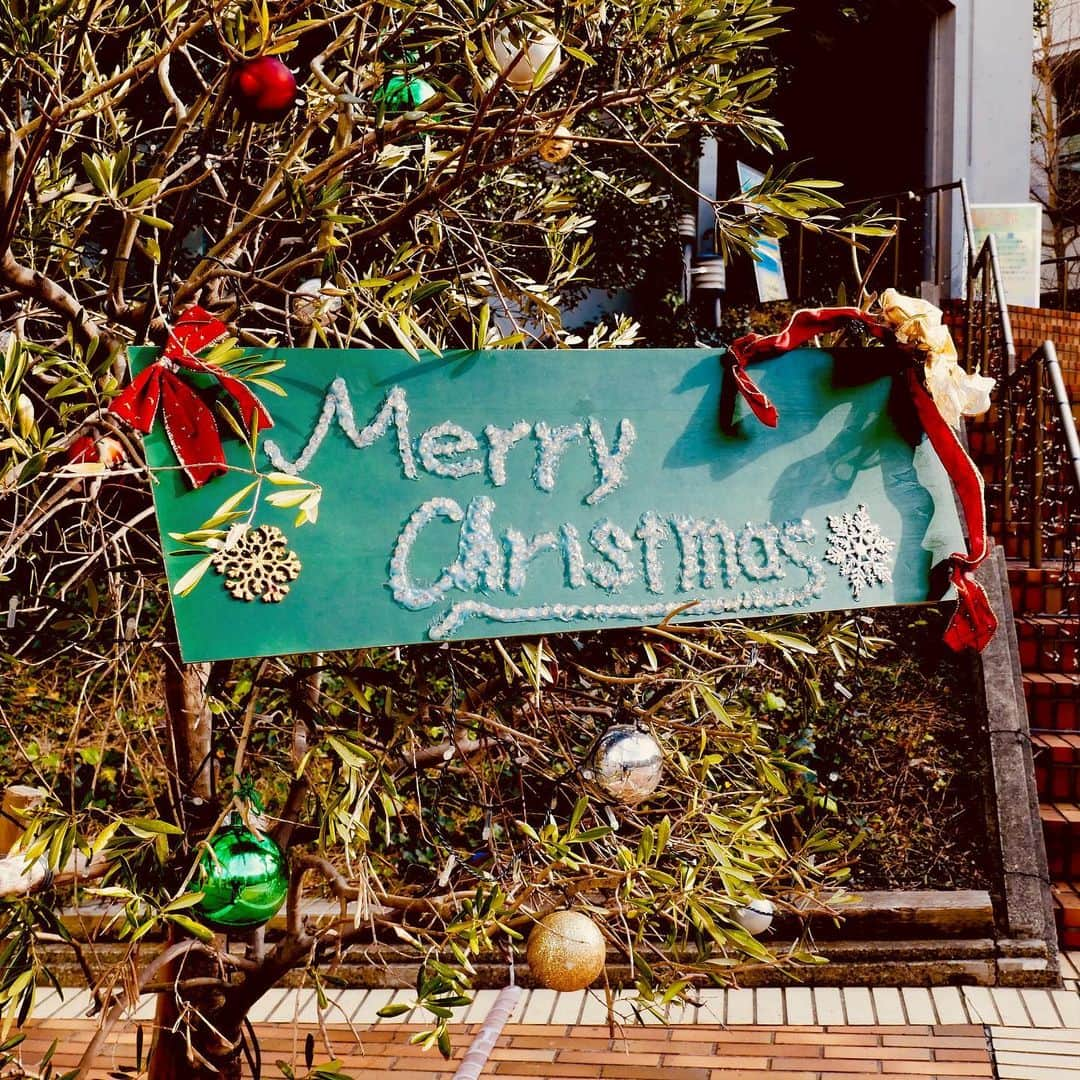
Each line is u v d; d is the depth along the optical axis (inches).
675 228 315.6
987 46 391.9
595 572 69.2
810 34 405.1
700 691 87.8
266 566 60.5
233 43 74.7
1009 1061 158.7
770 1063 159.9
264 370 60.8
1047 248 570.9
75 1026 168.1
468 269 109.4
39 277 78.4
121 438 70.0
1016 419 269.6
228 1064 99.9
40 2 82.7
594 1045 166.6
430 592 64.7
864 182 442.3
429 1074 159.8
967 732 205.2
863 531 76.2
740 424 73.5
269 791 182.5
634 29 84.0
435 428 65.6
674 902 82.0
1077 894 199.6
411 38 101.7
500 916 79.6
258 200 82.5
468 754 99.7
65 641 105.3
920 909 184.5
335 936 98.5
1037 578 243.3
